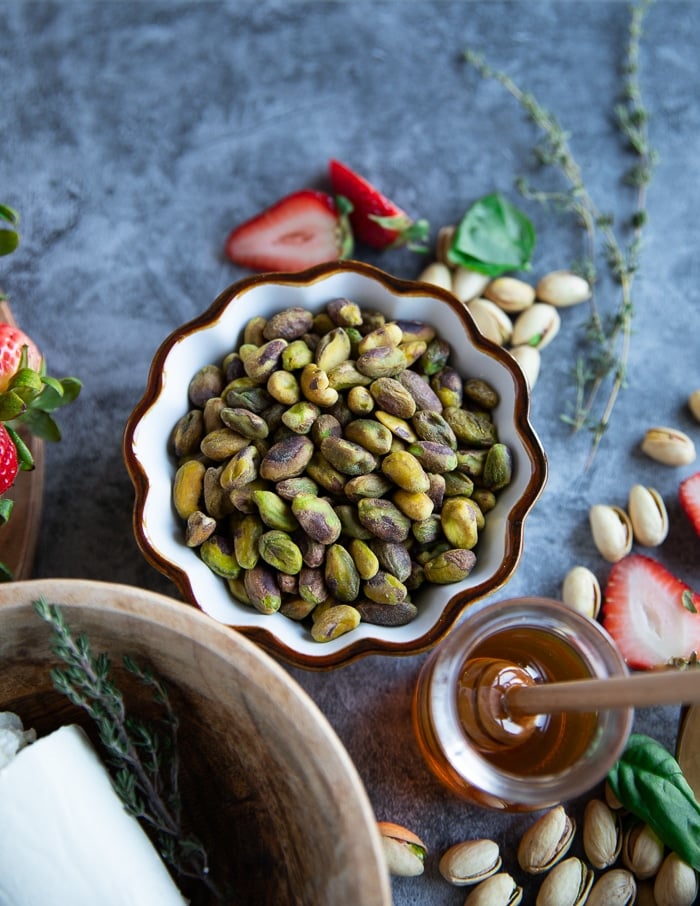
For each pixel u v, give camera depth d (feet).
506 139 1.99
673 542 1.89
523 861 1.74
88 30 1.97
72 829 1.48
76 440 1.86
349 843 1.39
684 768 1.77
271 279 1.66
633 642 1.83
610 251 1.93
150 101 1.96
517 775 1.66
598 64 2.02
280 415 1.63
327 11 2.00
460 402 1.69
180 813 1.58
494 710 1.66
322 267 1.67
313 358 1.65
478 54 2.01
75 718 1.59
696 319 1.96
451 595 1.61
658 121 2.01
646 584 1.84
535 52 2.01
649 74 2.02
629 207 1.99
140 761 1.55
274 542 1.59
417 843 1.72
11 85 1.96
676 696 1.41
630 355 1.94
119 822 1.51
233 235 1.92
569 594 1.83
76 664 1.45
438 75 2.00
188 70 1.98
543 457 1.62
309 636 1.62
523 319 1.90
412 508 1.60
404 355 1.65
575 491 1.89
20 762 1.48
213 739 1.56
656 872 1.76
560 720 1.69
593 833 1.75
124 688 1.57
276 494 1.61
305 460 1.61
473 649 1.69
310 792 1.43
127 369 1.89
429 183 1.97
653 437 1.89
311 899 1.48
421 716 1.72
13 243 1.64
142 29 1.98
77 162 1.94
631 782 1.72
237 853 1.59
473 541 1.62
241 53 1.98
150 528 1.61
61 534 1.83
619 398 1.92
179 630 1.43
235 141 1.96
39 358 1.73
